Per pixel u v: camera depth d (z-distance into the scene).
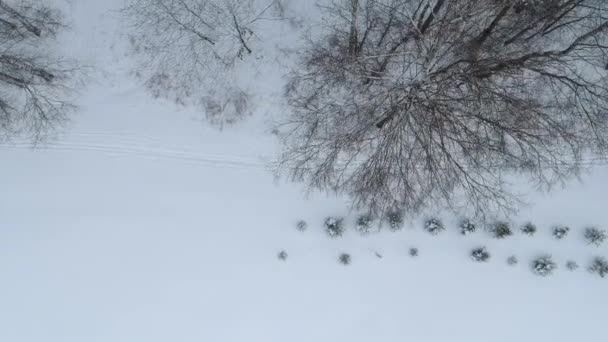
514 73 14.88
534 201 17.77
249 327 18.20
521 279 17.86
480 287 17.94
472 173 17.41
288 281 18.16
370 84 16.95
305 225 18.06
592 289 17.69
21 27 18.22
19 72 17.94
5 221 18.31
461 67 15.67
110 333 18.30
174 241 18.31
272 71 18.20
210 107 18.33
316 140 17.55
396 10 15.66
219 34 18.20
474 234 17.83
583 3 16.45
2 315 18.31
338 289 18.09
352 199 17.75
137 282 18.30
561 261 17.77
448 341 17.92
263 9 18.17
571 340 17.77
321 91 17.64
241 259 18.23
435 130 15.85
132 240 18.30
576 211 17.72
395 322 18.02
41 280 18.34
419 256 17.97
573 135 15.73
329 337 18.06
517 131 15.09
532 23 15.88
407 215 17.66
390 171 16.81
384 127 16.56
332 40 17.38
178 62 18.30
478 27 15.91
